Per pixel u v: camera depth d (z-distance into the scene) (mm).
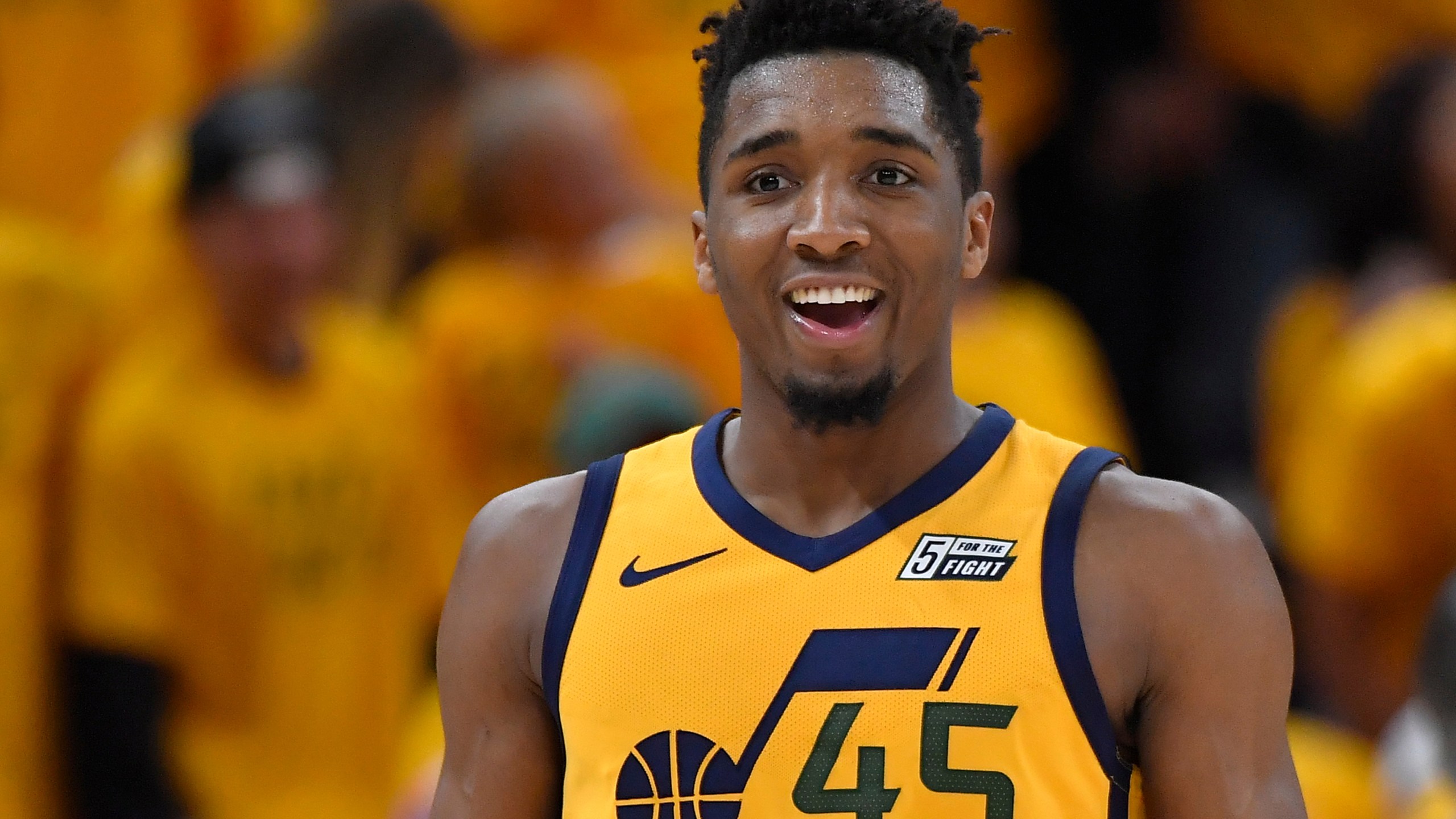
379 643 14953
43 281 14250
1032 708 6570
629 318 15539
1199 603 6730
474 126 16219
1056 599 6695
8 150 16594
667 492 7191
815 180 6809
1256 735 6762
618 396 12984
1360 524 15805
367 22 16516
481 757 7266
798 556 6883
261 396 14398
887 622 6711
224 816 14188
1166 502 6859
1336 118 23031
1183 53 23234
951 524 6883
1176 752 6746
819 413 6871
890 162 6820
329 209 14773
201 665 14258
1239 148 23141
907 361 6895
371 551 14898
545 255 15797
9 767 13859
